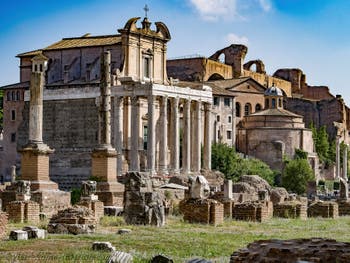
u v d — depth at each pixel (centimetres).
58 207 5212
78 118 12812
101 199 5847
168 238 3638
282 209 6147
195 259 2227
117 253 2666
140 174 4562
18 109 14300
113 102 12425
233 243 3503
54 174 12900
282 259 2122
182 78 18325
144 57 13425
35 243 3203
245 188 9569
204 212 4803
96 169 6191
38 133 5634
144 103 13212
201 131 13650
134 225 4412
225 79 18688
